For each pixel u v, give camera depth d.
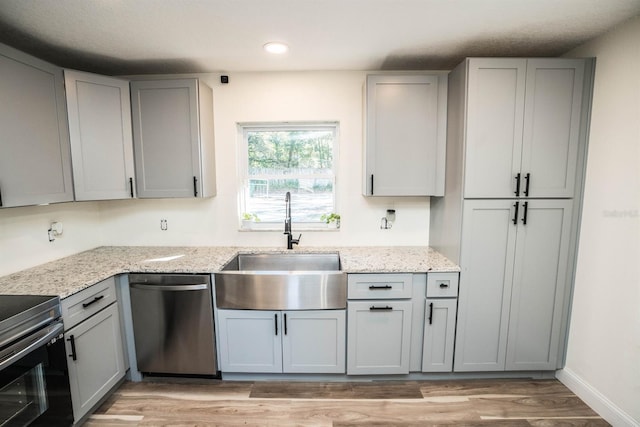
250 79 2.47
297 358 2.05
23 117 1.63
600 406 1.81
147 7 1.50
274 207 2.70
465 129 1.88
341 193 2.55
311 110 2.47
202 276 1.99
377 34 1.82
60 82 1.85
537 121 1.87
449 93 2.11
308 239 2.61
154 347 2.07
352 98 2.46
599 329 1.82
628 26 1.64
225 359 2.07
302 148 2.64
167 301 2.01
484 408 1.87
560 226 1.95
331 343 2.04
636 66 1.60
